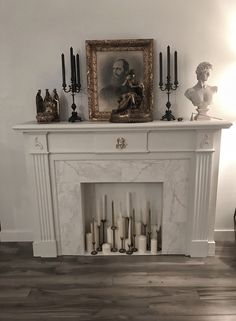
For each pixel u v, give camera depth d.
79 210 2.21
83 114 2.24
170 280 1.97
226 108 2.20
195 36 2.09
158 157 2.08
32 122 2.15
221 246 2.37
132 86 2.02
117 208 2.36
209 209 2.16
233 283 1.93
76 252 2.29
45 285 1.94
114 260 2.22
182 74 2.15
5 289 1.91
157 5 2.05
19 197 2.41
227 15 2.04
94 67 2.13
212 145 2.02
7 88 2.20
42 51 2.14
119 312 1.70
